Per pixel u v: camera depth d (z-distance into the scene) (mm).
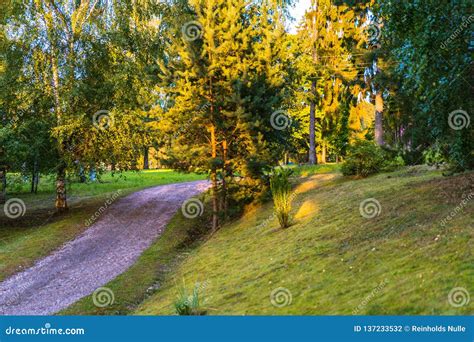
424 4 8734
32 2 20531
